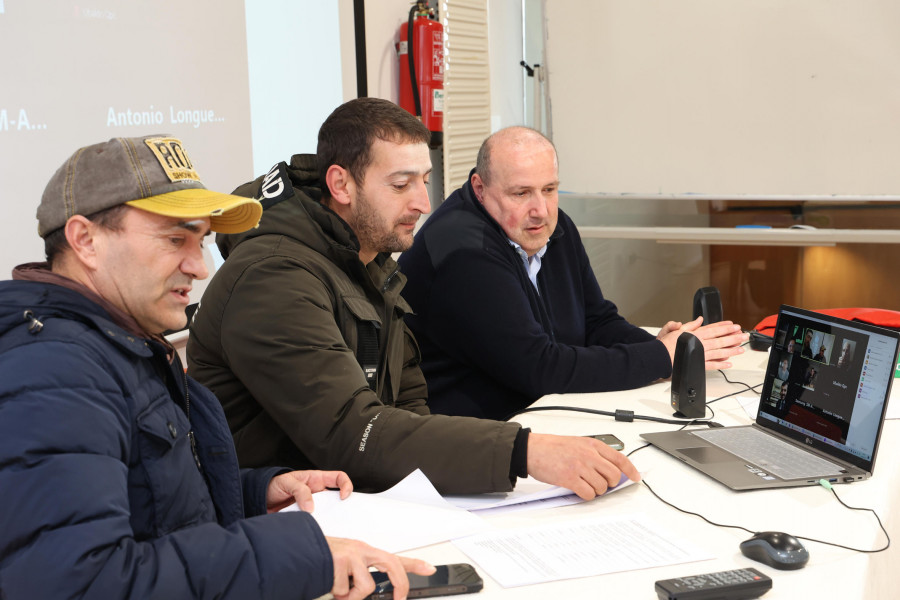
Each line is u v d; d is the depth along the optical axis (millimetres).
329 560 1002
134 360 1046
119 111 2238
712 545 1201
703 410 1793
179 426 1104
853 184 3771
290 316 1487
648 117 3994
